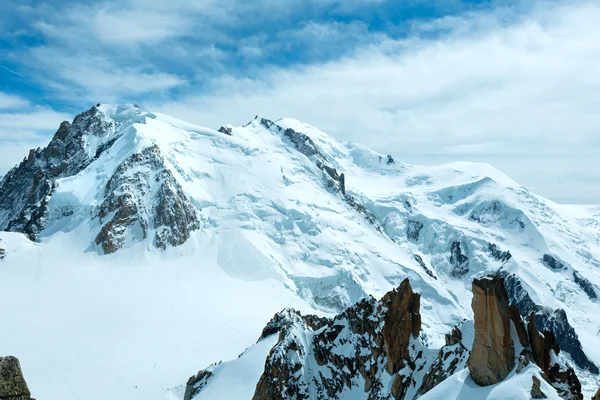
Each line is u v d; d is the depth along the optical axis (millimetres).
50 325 172500
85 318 180250
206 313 196375
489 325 50875
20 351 152375
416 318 83625
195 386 112875
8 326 168125
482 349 50906
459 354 71312
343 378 85625
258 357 108750
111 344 165375
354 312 91062
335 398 83750
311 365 87438
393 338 83312
